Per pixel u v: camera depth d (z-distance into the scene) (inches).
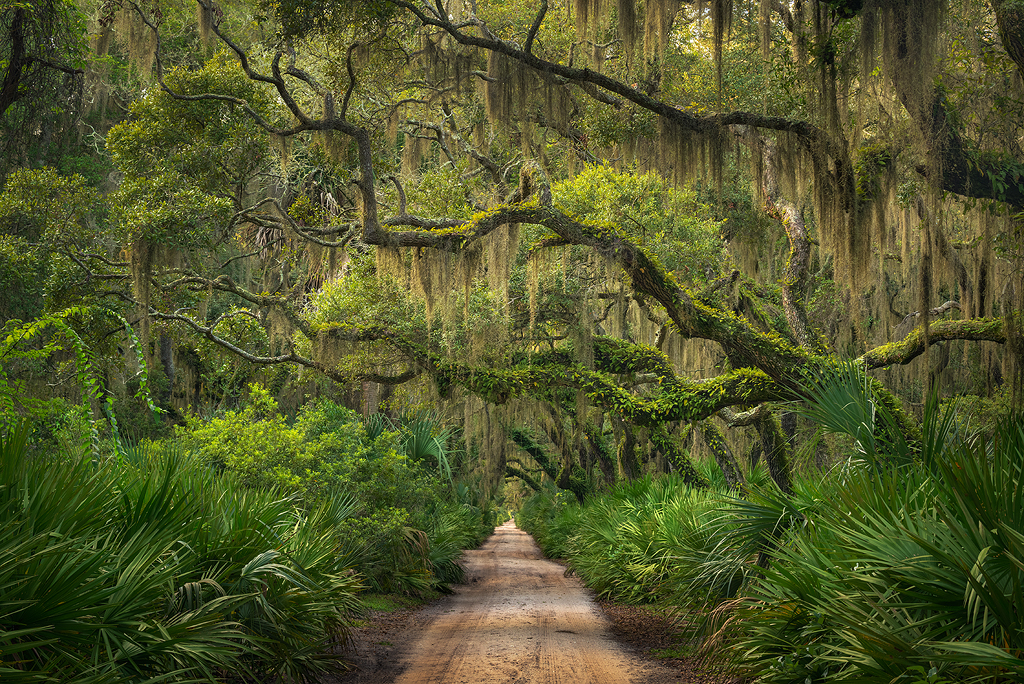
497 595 573.6
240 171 588.1
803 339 521.0
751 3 456.4
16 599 147.6
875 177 418.3
